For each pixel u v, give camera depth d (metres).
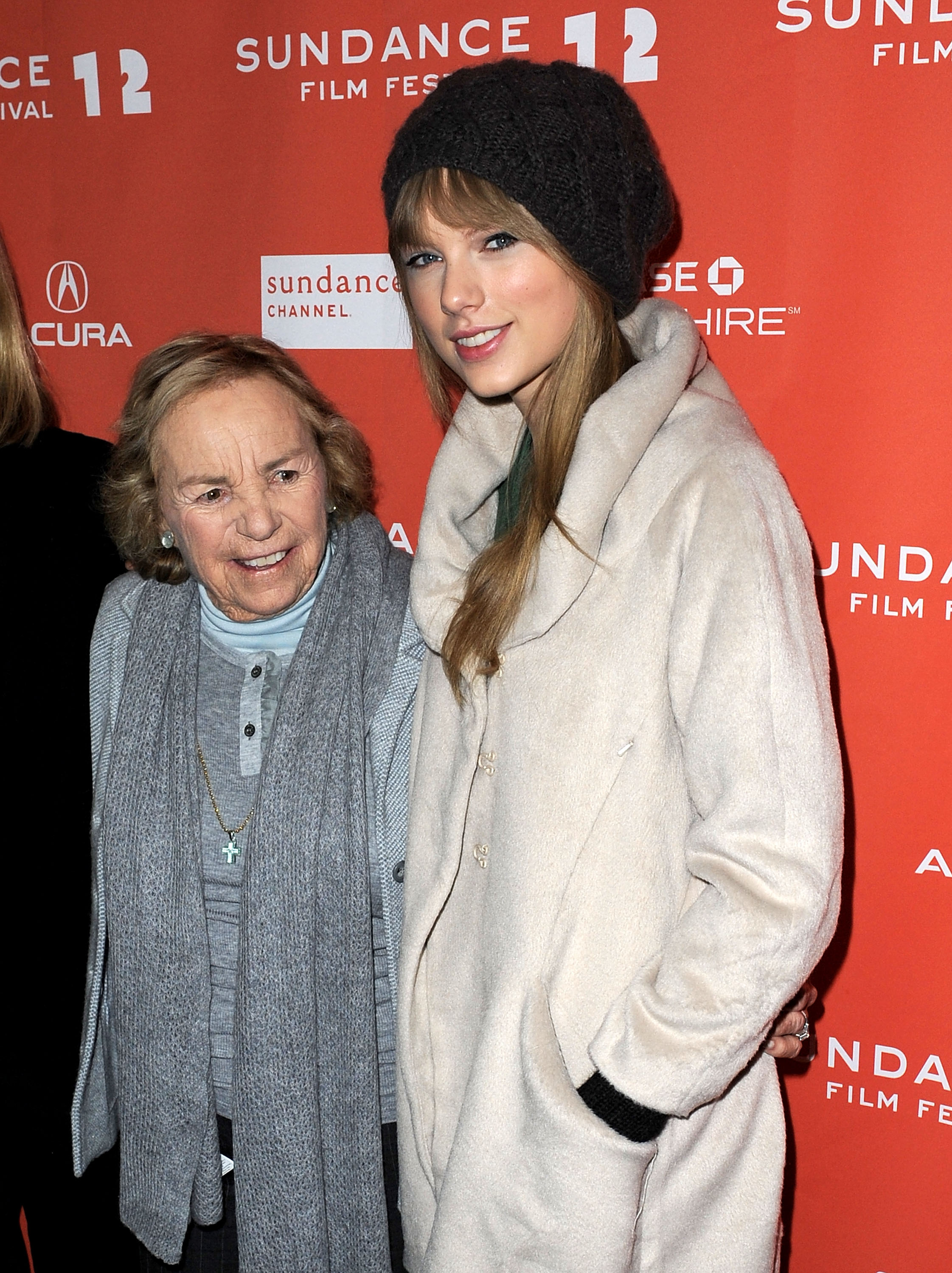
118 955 1.26
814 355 1.39
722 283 1.42
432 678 1.15
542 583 0.98
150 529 1.26
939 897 1.45
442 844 1.07
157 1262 1.33
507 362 0.98
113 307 1.85
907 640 1.41
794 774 0.86
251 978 1.19
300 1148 1.20
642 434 0.95
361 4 1.58
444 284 0.98
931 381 1.34
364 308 1.67
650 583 0.94
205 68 1.70
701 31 1.38
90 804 1.39
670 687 0.93
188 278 1.78
